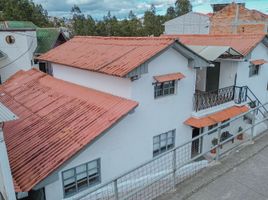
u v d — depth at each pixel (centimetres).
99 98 1218
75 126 1047
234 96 1631
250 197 542
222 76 1692
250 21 3509
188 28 4641
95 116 1080
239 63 1614
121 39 1517
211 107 1496
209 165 659
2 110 669
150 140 1273
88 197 1032
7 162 721
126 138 1155
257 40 1656
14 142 1046
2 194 791
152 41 1296
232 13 3625
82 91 1345
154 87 1223
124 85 1161
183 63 1310
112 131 1091
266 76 1919
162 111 1287
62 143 973
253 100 1798
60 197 990
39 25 5678
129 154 1187
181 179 679
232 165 650
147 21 7438
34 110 1264
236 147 742
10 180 734
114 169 1136
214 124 1483
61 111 1192
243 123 1670
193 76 1382
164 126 1318
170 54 1240
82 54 1492
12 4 5412
